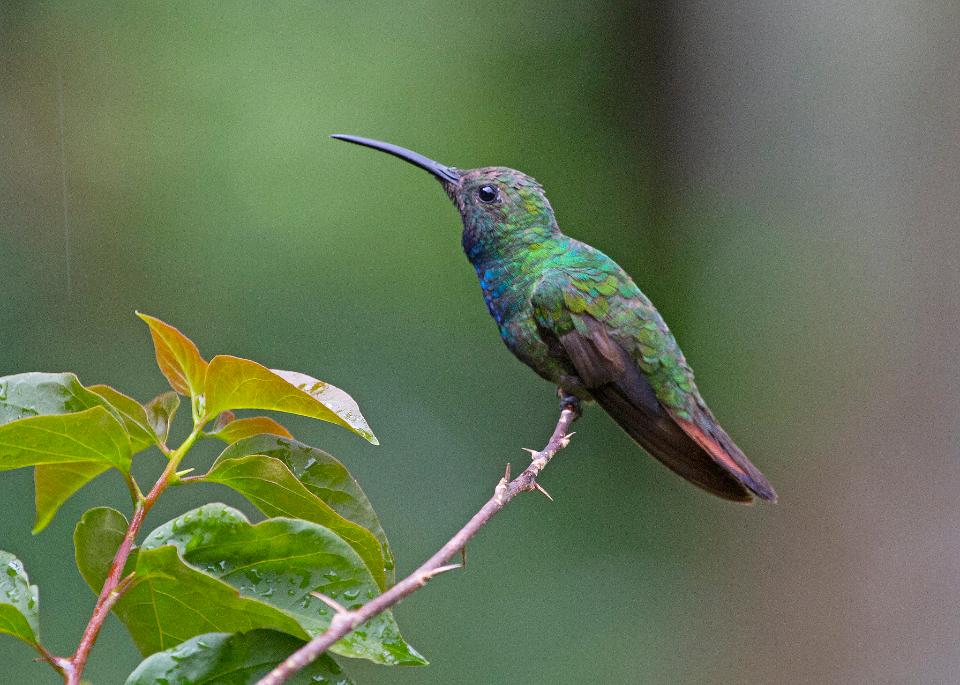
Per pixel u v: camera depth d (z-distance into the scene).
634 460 12.69
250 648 2.75
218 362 3.02
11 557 2.83
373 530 3.22
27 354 12.07
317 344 12.02
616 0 14.07
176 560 2.66
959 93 11.23
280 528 2.87
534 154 13.70
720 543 12.29
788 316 11.99
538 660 11.59
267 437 3.20
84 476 3.12
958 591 10.94
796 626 11.67
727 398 12.30
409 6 13.41
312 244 12.27
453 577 11.81
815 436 11.63
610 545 12.29
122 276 12.30
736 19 13.31
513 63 13.65
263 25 13.07
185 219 12.37
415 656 2.73
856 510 11.39
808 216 12.17
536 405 12.17
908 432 11.16
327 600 2.52
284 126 12.69
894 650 11.12
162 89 12.79
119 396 3.19
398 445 11.84
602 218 13.90
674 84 14.21
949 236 11.12
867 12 11.80
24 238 12.52
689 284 13.57
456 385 12.11
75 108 12.90
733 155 13.36
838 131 11.99
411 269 12.36
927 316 11.12
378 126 12.95
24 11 13.05
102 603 2.68
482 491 11.80
